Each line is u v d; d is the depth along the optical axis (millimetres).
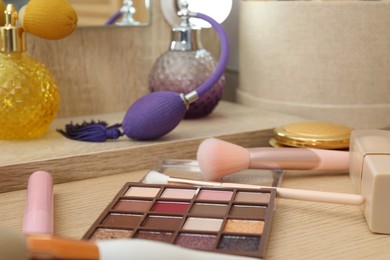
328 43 749
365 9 734
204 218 512
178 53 772
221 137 693
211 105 769
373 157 531
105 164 636
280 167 613
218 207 531
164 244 400
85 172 628
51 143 667
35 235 349
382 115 761
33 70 674
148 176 598
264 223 497
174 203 540
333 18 740
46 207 516
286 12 763
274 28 779
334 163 624
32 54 777
